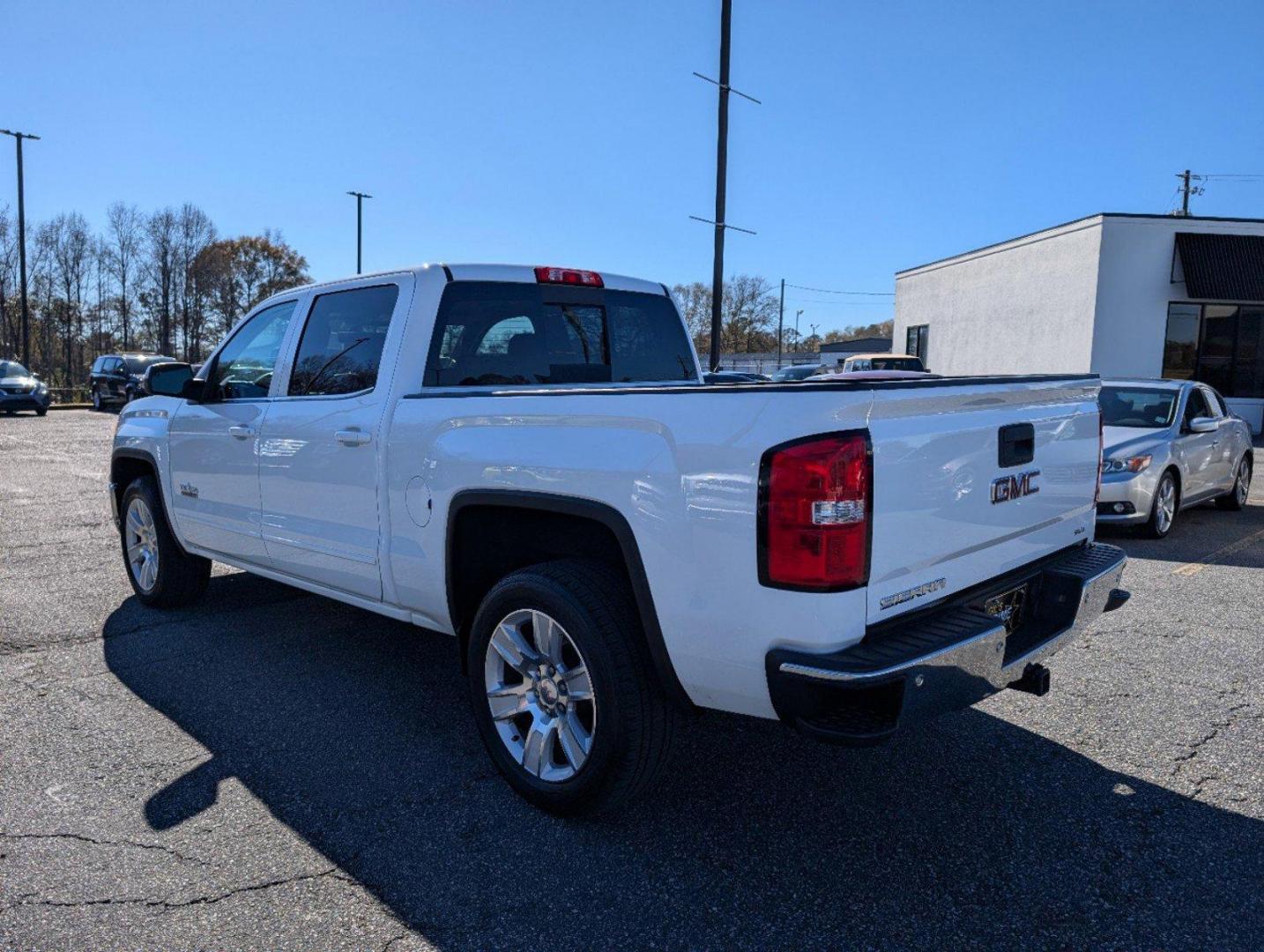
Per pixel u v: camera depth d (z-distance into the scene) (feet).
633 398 9.04
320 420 13.01
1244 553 24.45
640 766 9.30
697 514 8.41
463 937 7.91
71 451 51.39
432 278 12.41
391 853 9.27
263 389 15.05
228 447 15.12
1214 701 13.42
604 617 9.24
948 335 84.74
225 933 7.92
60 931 7.92
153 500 17.63
